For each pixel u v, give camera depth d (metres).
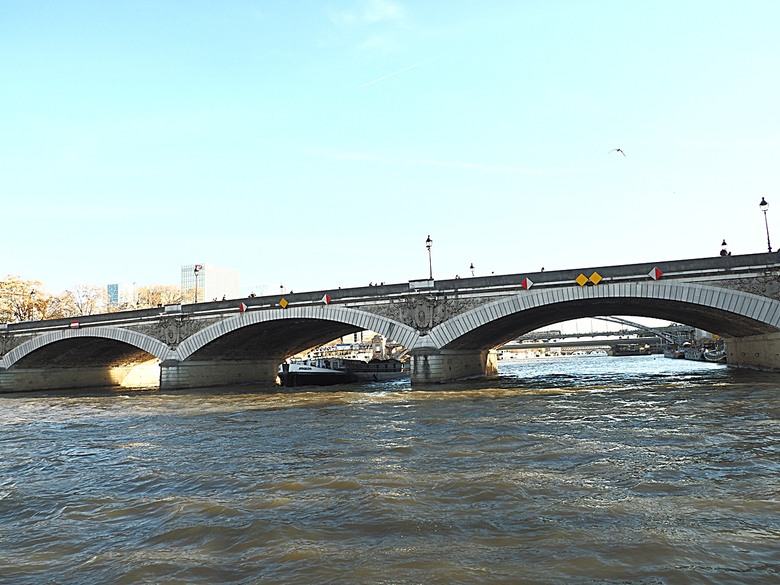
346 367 81.81
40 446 25.92
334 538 11.65
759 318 46.94
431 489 15.16
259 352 79.69
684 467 16.98
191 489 16.34
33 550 11.73
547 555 10.38
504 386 55.62
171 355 68.00
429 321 57.41
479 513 13.02
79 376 85.44
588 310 65.50
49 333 75.12
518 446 21.12
